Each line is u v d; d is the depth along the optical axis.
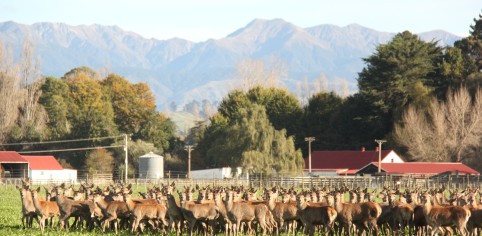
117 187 108.44
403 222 74.00
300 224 80.56
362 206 74.44
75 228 81.00
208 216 76.44
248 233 77.94
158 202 82.94
